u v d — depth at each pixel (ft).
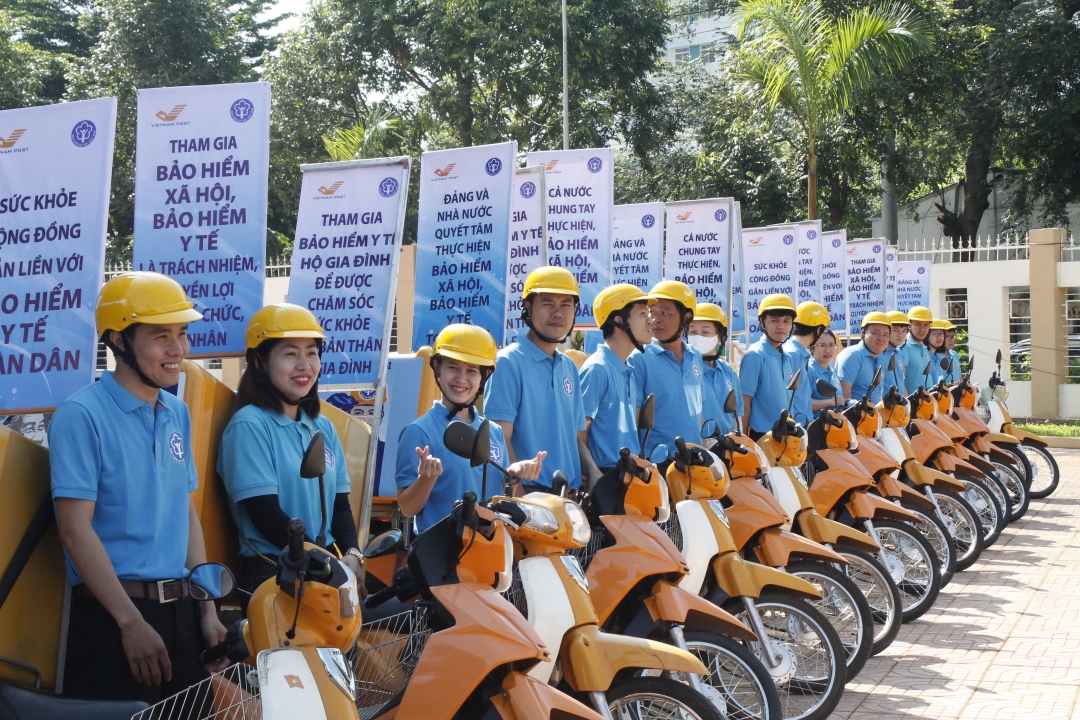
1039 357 66.39
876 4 69.10
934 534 25.04
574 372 17.08
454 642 10.55
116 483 10.89
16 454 10.81
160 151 16.79
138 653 10.41
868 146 77.00
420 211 22.41
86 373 14.24
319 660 9.41
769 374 24.50
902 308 54.54
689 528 15.69
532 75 79.61
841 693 15.90
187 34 82.69
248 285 16.51
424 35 78.69
